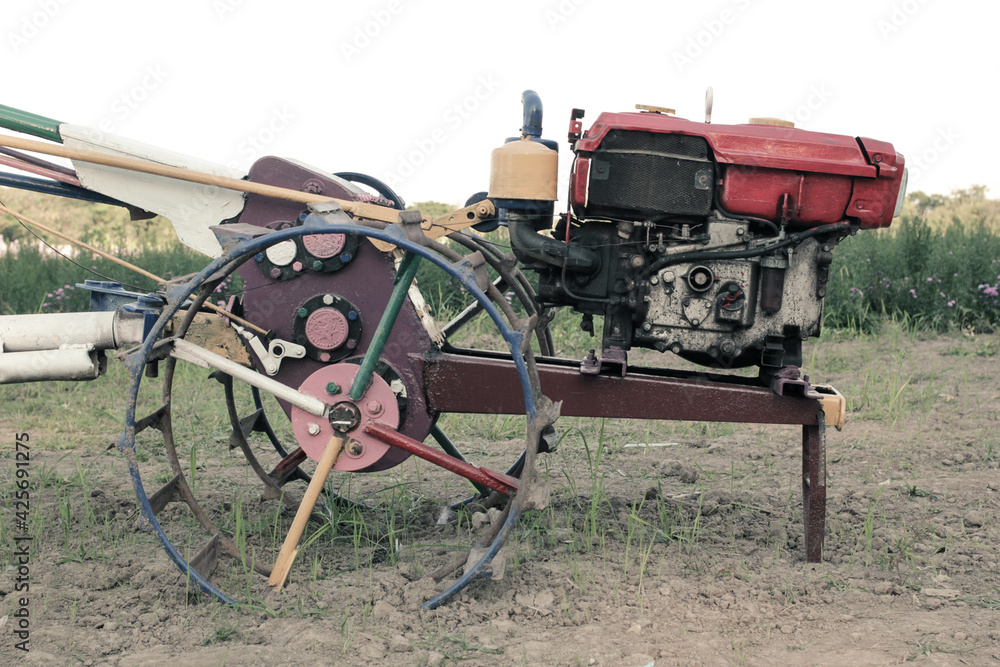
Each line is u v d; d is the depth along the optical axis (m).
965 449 4.84
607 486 4.31
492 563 2.80
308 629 2.65
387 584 2.96
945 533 3.53
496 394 3.12
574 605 2.83
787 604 2.84
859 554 3.32
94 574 3.03
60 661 2.43
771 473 4.55
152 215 3.36
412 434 3.16
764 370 3.24
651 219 3.07
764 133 3.04
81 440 5.13
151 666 2.40
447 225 3.09
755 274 3.03
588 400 3.15
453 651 2.51
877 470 4.53
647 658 2.46
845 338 8.19
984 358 7.23
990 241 9.53
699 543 3.42
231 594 2.91
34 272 9.24
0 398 6.12
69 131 3.15
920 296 8.80
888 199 2.98
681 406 3.13
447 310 8.84
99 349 3.28
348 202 3.01
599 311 3.20
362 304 3.11
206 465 4.66
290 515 3.76
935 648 2.50
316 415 2.97
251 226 2.94
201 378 6.66
